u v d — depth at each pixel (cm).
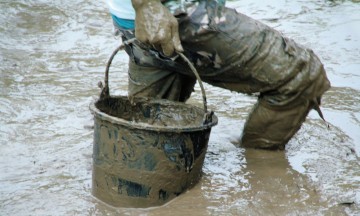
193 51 1236
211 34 1209
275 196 1215
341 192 1231
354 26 2248
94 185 1189
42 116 1552
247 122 1369
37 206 1167
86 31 2212
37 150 1380
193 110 1244
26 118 1539
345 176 1293
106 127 1127
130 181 1141
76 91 1716
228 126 1505
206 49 1227
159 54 1270
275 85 1265
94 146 1173
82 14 2353
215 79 1297
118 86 1759
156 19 1138
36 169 1299
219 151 1382
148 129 1098
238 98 1691
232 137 1449
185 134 1132
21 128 1480
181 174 1164
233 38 1219
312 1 2492
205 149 1200
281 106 1298
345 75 1848
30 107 1598
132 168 1132
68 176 1274
